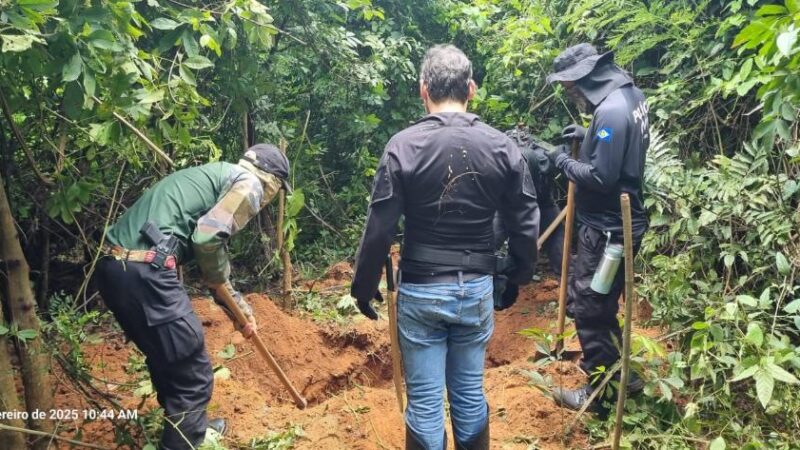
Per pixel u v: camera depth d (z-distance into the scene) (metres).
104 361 3.99
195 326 2.90
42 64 2.59
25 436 2.80
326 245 6.07
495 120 6.07
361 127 5.92
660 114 4.55
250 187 2.98
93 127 2.99
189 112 3.45
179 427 2.85
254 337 3.29
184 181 3.00
